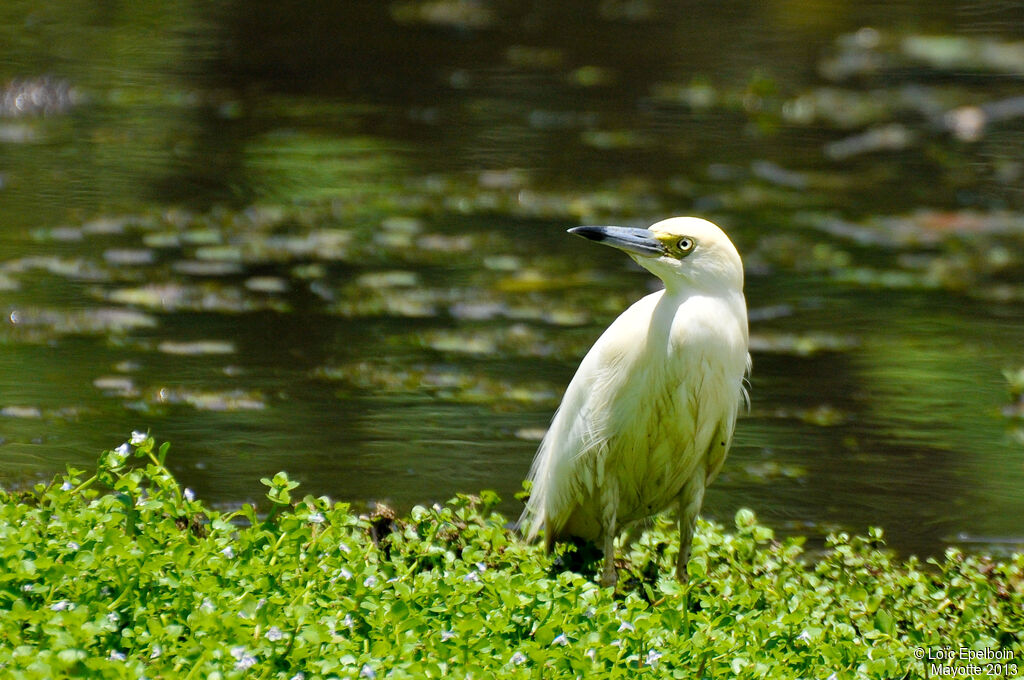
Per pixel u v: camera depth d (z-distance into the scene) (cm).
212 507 991
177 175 2042
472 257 1741
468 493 1048
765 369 1408
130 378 1267
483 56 2947
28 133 2223
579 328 1494
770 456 1174
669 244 780
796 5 3475
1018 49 3048
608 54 2995
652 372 777
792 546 852
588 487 811
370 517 815
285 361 1343
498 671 564
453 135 2361
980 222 1992
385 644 567
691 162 2255
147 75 2636
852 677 629
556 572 816
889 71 2912
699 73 2875
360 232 1825
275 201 1942
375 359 1365
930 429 1246
